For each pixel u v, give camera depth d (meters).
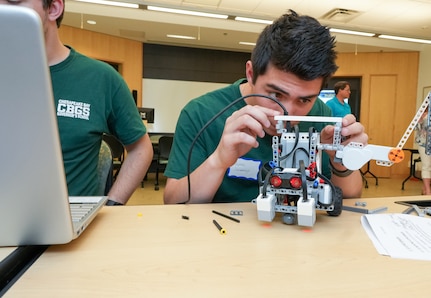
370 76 6.23
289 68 0.68
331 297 0.34
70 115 1.03
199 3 4.34
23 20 0.29
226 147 0.71
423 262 0.44
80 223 0.50
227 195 0.98
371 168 6.03
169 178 0.94
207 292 0.35
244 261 0.43
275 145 0.62
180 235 0.53
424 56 5.98
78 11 4.61
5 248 0.41
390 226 0.58
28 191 0.37
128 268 0.41
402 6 4.20
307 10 4.45
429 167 4.05
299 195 0.58
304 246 0.49
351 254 0.46
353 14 4.53
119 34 5.67
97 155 1.14
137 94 6.24
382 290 0.36
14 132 0.33
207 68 6.82
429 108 0.63
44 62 0.31
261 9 4.50
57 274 0.39
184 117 1.04
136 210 0.69
